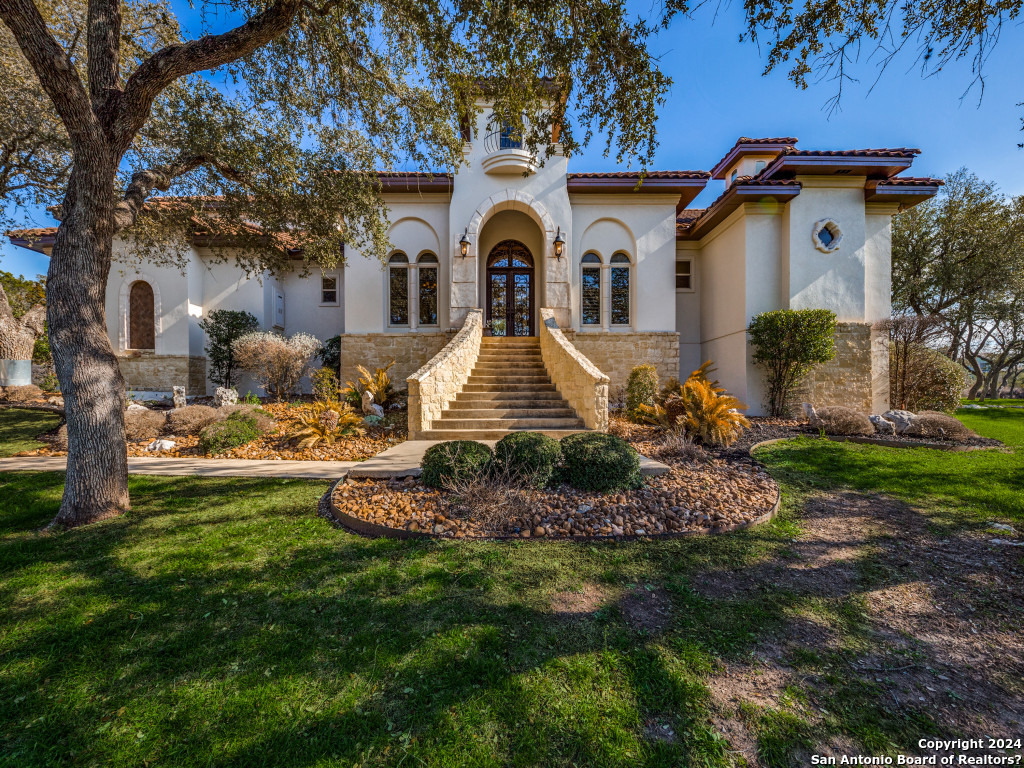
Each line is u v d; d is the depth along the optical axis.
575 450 5.24
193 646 2.63
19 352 13.59
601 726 2.05
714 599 3.15
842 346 11.72
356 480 5.70
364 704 2.18
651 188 12.98
